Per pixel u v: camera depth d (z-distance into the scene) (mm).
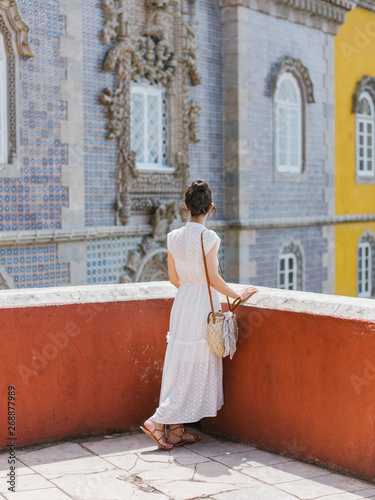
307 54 14930
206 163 12734
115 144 10820
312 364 3838
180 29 11875
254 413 4203
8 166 9008
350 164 16688
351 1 15789
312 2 14594
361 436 3592
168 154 12023
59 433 4219
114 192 10859
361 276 17344
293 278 14875
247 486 3523
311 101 15023
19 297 4102
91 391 4320
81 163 10031
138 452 4078
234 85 12859
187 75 12078
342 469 3697
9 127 9125
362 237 17297
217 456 4020
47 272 9625
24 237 9148
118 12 10664
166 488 3488
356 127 16844
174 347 4059
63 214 9812
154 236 11438
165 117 12000
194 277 4023
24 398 4074
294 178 14617
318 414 3818
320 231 15617
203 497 3371
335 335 3705
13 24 9016
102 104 10594
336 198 16188
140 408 4523
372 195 17578
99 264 10586
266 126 13672
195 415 4031
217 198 13000
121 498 3346
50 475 3670
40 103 9461
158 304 4543
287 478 3643
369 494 3406
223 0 12844
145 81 11562
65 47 9766
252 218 13367
